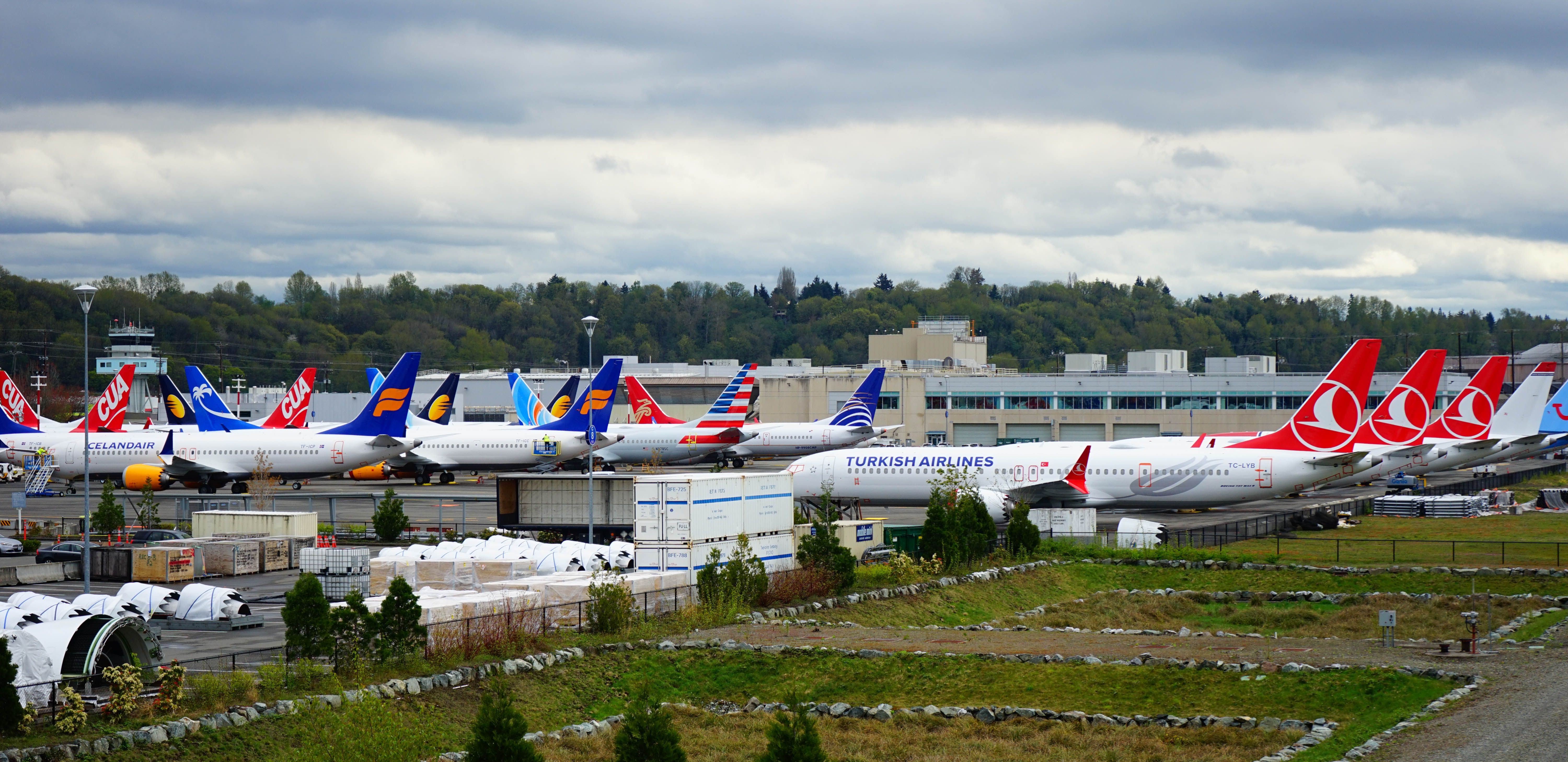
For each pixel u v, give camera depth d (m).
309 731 55.59
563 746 60.91
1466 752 53.09
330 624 65.50
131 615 61.25
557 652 73.56
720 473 102.38
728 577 90.25
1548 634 81.50
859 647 77.25
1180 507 146.25
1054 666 72.75
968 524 114.50
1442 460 160.75
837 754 59.94
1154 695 67.12
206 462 185.00
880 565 110.12
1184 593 104.75
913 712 66.75
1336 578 109.12
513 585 89.06
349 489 198.75
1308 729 60.44
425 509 166.50
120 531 135.75
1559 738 54.38
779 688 72.31
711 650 76.94
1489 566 112.00
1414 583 106.19
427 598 81.50
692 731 64.62
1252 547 126.81
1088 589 108.56
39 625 60.50
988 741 61.69
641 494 95.25
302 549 107.44
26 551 127.38
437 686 66.00
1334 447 143.00
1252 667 69.94
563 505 130.62
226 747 55.53
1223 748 58.47
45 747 51.66
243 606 84.38
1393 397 159.75
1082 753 59.06
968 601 99.50
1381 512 160.50
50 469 188.75
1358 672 68.25
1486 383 166.75
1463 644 73.88
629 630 80.50
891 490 150.00
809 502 149.75
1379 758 53.03
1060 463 145.25
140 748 53.72
